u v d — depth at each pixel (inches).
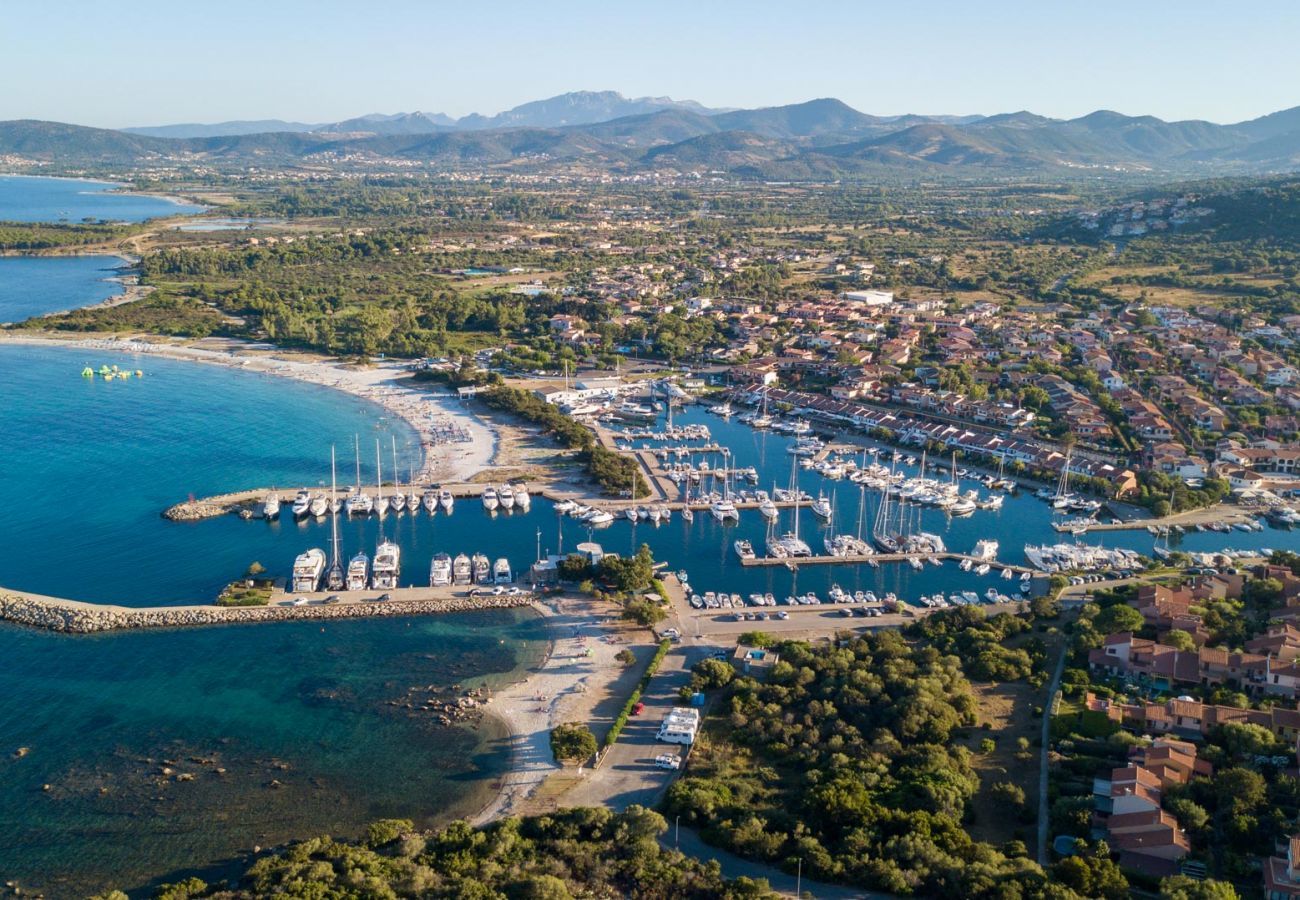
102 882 5285.4
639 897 4867.1
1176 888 4630.9
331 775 6225.4
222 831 5689.0
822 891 4980.3
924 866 4975.4
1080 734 6289.4
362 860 5108.3
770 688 6953.7
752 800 5757.9
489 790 6072.8
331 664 7593.5
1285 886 4680.1
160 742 6550.2
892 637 7765.8
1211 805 5467.5
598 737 6609.3
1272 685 6717.5
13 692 7101.4
